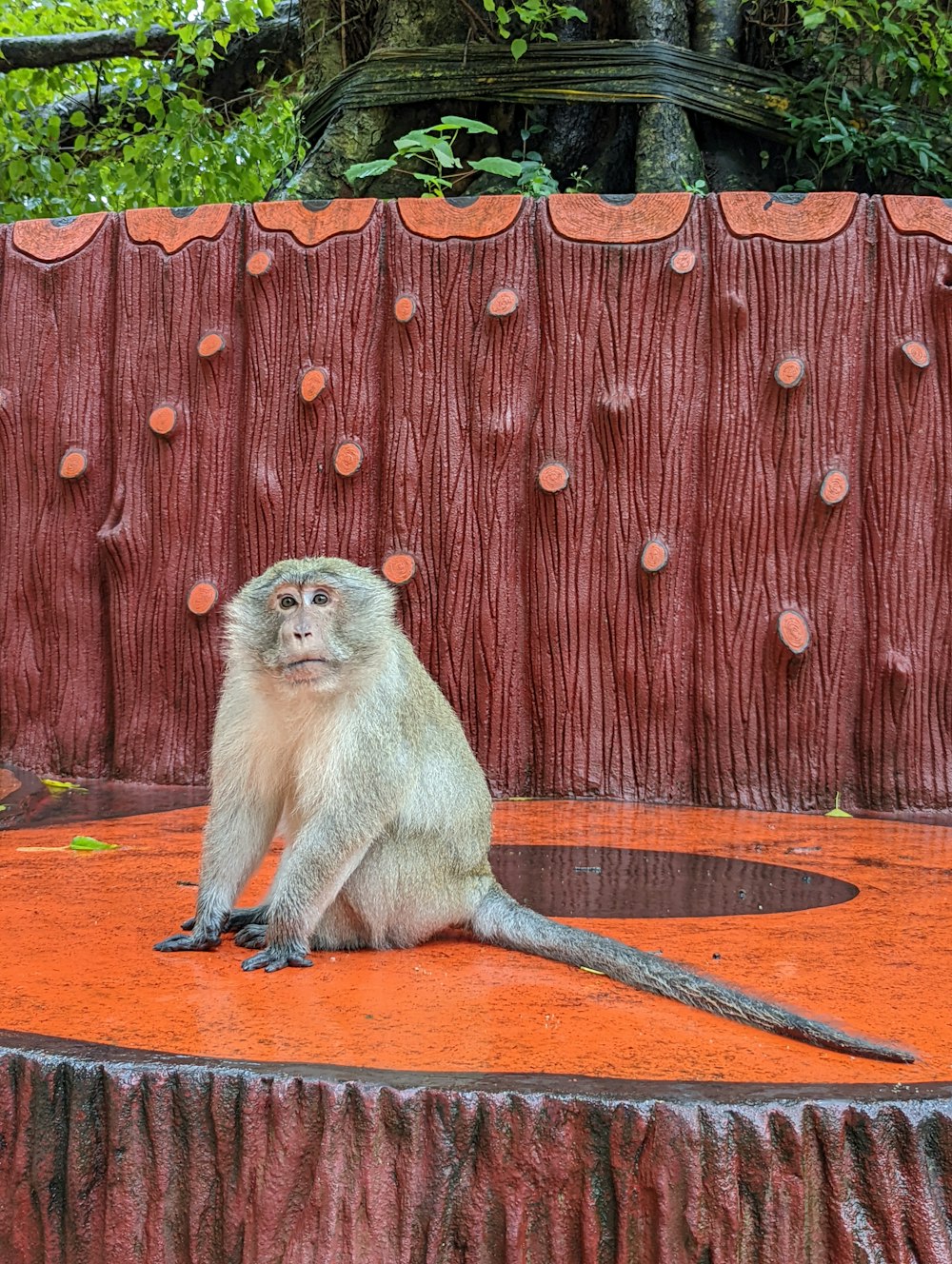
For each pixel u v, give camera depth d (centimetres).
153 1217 277
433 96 953
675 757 756
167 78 1094
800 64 977
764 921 448
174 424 794
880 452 748
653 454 754
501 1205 269
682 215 755
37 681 825
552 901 477
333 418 779
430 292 769
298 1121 274
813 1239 266
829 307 743
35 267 829
